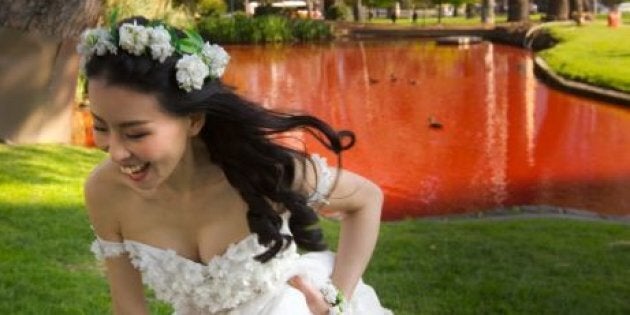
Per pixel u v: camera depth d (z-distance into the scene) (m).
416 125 15.44
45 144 9.29
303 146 2.12
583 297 4.95
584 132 14.66
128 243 2.14
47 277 4.65
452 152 13.04
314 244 2.17
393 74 23.34
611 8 47.56
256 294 2.13
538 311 4.72
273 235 2.00
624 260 5.77
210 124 1.90
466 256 5.78
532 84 20.58
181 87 1.75
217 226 2.05
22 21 9.48
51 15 9.56
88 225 5.89
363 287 2.35
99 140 1.81
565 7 35.62
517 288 5.05
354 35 36.25
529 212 8.37
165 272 2.11
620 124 15.34
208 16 36.47
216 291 2.11
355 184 2.13
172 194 2.02
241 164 1.94
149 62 1.72
